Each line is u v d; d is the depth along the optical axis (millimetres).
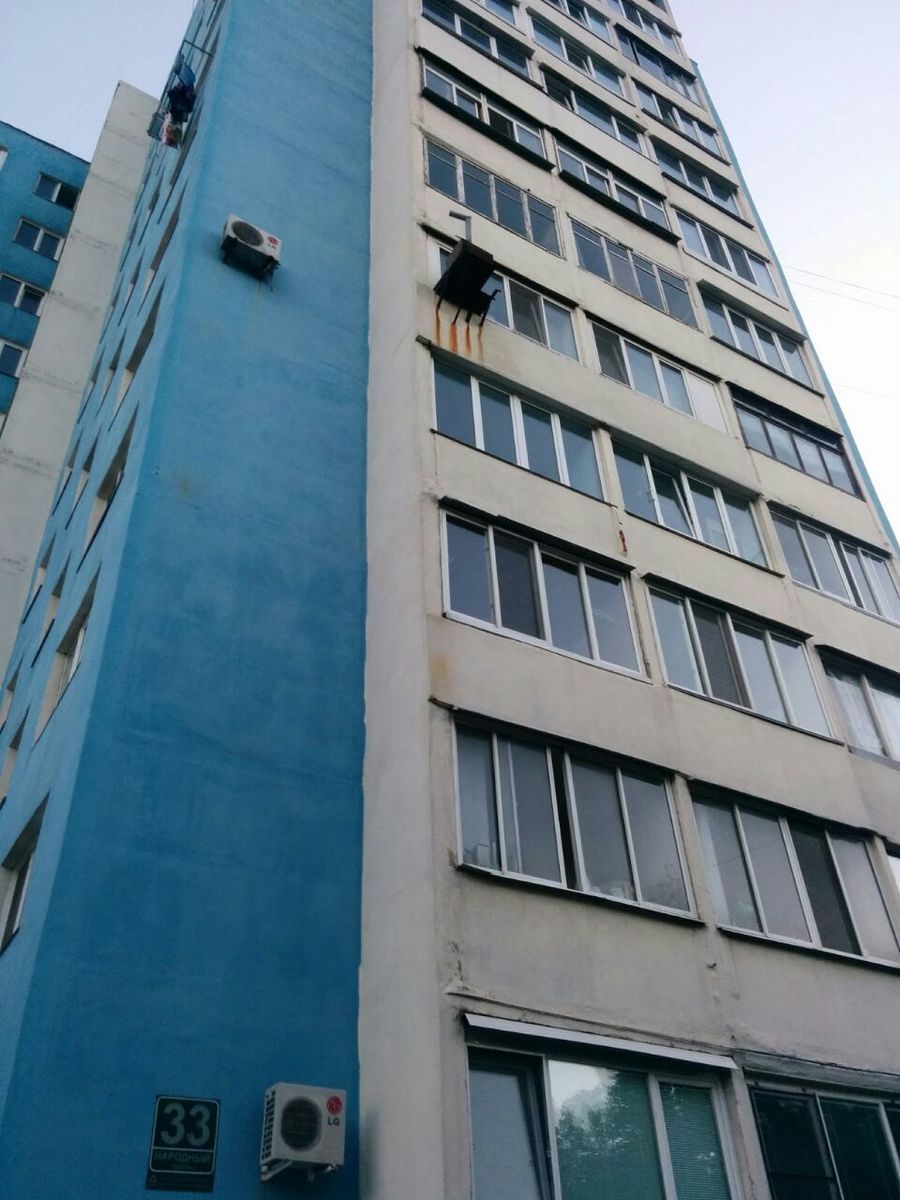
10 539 19859
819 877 10961
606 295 15875
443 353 12328
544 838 9094
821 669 13289
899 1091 9516
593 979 8398
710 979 9117
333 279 13906
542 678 10109
